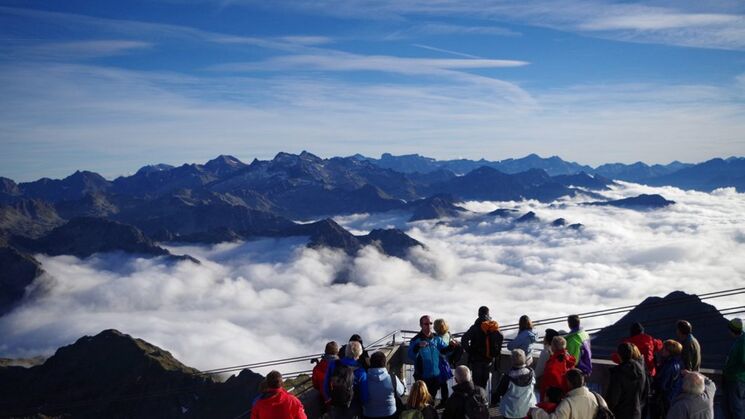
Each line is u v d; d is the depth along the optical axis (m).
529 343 16.20
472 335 16.56
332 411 13.87
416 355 15.66
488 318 16.77
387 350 19.22
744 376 14.34
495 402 15.85
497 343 16.30
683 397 12.72
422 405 12.57
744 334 14.50
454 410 12.68
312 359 15.66
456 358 16.27
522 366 13.49
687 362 14.62
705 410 12.47
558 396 12.14
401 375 19.91
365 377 13.95
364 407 13.90
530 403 13.12
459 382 12.91
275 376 12.54
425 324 16.03
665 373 14.48
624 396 13.17
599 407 11.78
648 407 14.99
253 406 12.36
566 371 12.49
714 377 15.80
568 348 14.84
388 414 13.80
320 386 14.61
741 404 14.30
